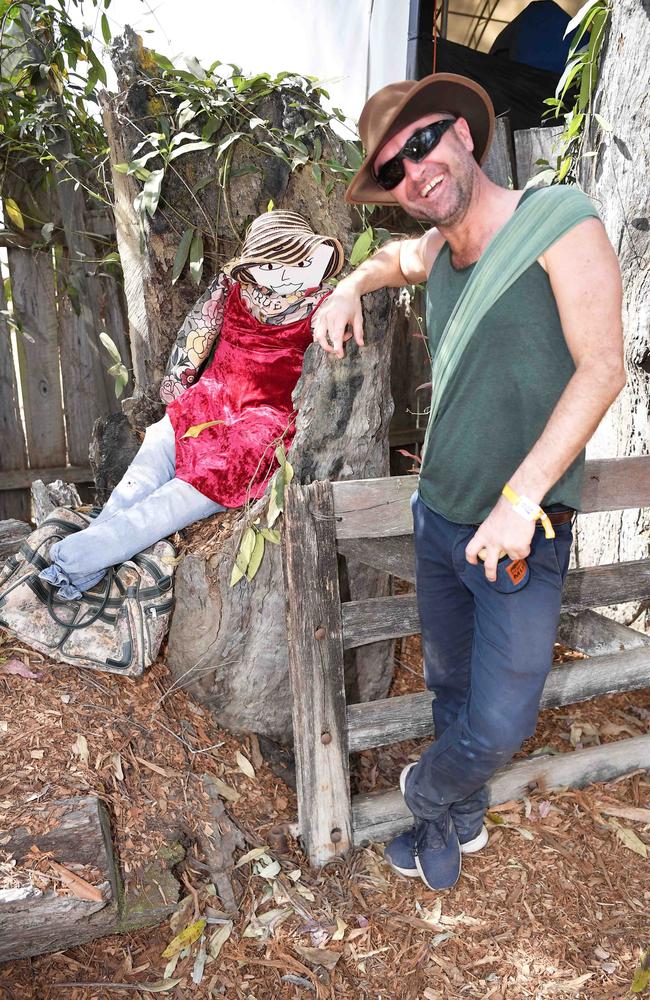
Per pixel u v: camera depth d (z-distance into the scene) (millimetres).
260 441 2330
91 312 3506
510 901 2006
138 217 2646
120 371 2865
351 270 2430
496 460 1527
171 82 2562
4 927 1619
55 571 2203
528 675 1594
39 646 2229
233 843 2090
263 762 2414
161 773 2127
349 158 2592
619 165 2629
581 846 2176
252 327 2467
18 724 2053
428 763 1794
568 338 1360
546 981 1795
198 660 2330
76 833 1797
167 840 1979
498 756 1649
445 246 1644
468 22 4184
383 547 2219
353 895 2039
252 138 2572
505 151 3311
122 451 2912
